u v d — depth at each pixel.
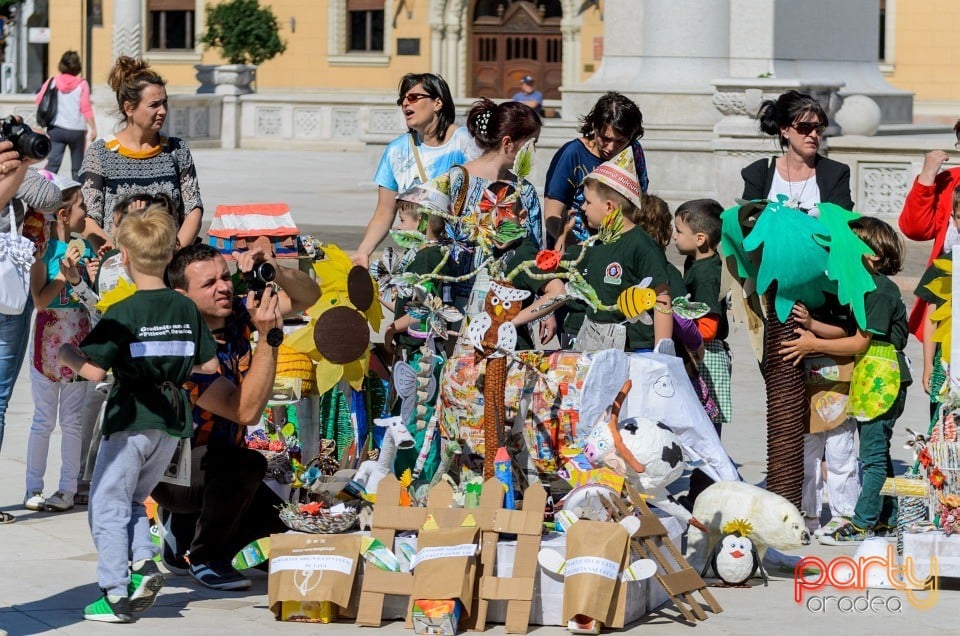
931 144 27.05
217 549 10.23
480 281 10.66
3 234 9.62
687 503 11.89
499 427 9.73
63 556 10.94
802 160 12.33
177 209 12.60
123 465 9.21
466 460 10.38
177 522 10.61
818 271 11.11
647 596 9.62
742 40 32.66
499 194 10.19
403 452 11.24
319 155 55.66
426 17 70.25
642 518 9.59
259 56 62.66
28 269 9.73
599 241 11.02
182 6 73.38
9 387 11.91
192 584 10.34
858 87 36.72
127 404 9.20
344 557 9.38
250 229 11.56
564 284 10.48
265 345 9.71
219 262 10.05
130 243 9.23
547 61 69.62
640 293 10.03
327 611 9.37
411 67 70.69
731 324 22.16
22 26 73.88
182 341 9.23
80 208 11.92
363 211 34.16
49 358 11.98
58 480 13.38
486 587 9.21
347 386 11.30
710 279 11.73
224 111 59.34
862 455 11.51
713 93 32.06
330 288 11.08
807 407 11.59
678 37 32.75
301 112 59.19
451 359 10.12
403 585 9.31
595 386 9.88
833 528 11.59
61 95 39.03
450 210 10.99
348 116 58.81
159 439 9.30
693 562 10.40
